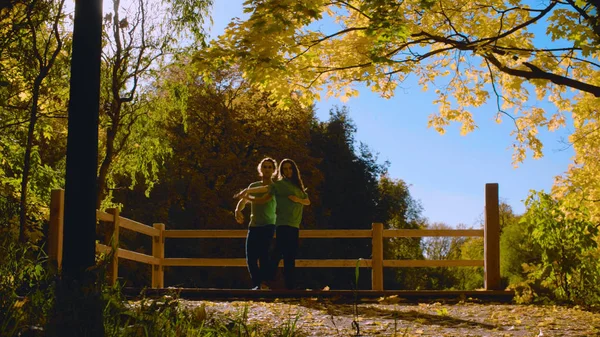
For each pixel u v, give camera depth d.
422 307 8.90
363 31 9.49
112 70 17.39
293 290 9.70
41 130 13.26
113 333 4.57
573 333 6.75
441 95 12.22
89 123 4.47
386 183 42.34
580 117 13.50
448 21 10.60
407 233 11.45
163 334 4.84
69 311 4.22
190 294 9.59
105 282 4.61
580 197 15.82
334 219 36.50
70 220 4.42
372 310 8.36
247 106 32.56
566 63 11.30
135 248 29.75
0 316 4.51
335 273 34.53
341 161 37.31
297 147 32.44
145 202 30.77
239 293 9.63
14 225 7.56
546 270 9.93
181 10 16.97
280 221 10.06
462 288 55.28
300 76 10.84
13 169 12.59
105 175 17.58
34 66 10.60
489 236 10.70
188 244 30.86
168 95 18.48
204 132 31.70
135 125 18.31
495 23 10.77
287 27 8.52
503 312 8.34
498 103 11.98
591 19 8.66
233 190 30.92
